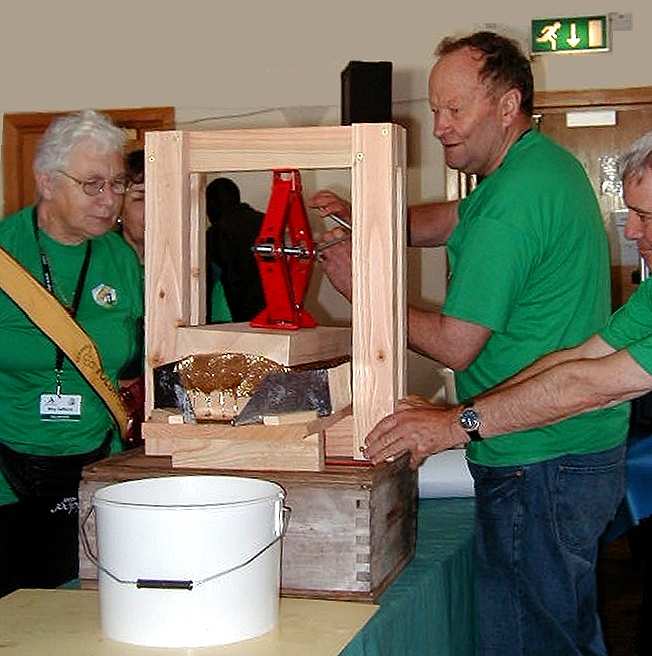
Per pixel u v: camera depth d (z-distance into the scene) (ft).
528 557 6.65
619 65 17.84
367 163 5.70
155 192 5.95
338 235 6.25
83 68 19.58
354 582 5.28
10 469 7.18
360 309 5.81
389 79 6.10
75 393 7.20
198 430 5.48
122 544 4.61
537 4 18.02
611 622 13.42
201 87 19.22
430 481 8.15
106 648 4.61
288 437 5.35
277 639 4.72
